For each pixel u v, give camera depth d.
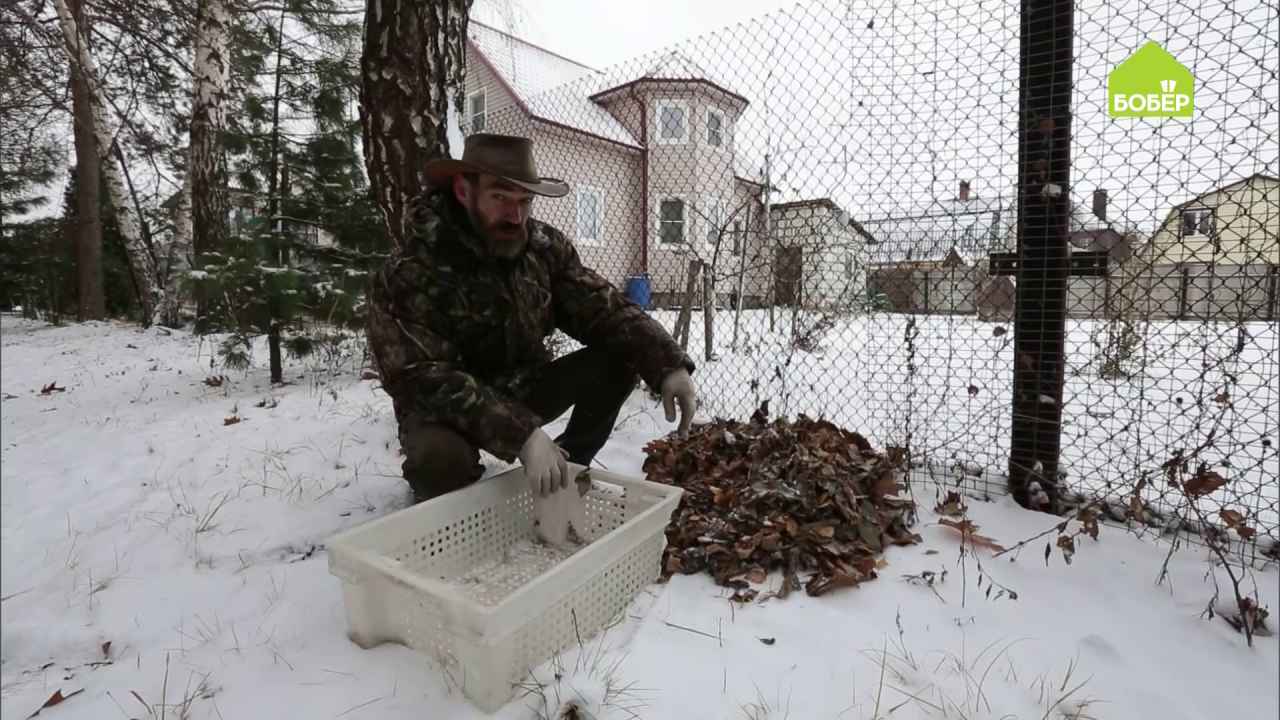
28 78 7.92
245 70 5.22
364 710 1.36
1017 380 2.40
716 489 2.22
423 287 1.79
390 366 1.79
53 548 2.29
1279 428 2.13
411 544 1.73
